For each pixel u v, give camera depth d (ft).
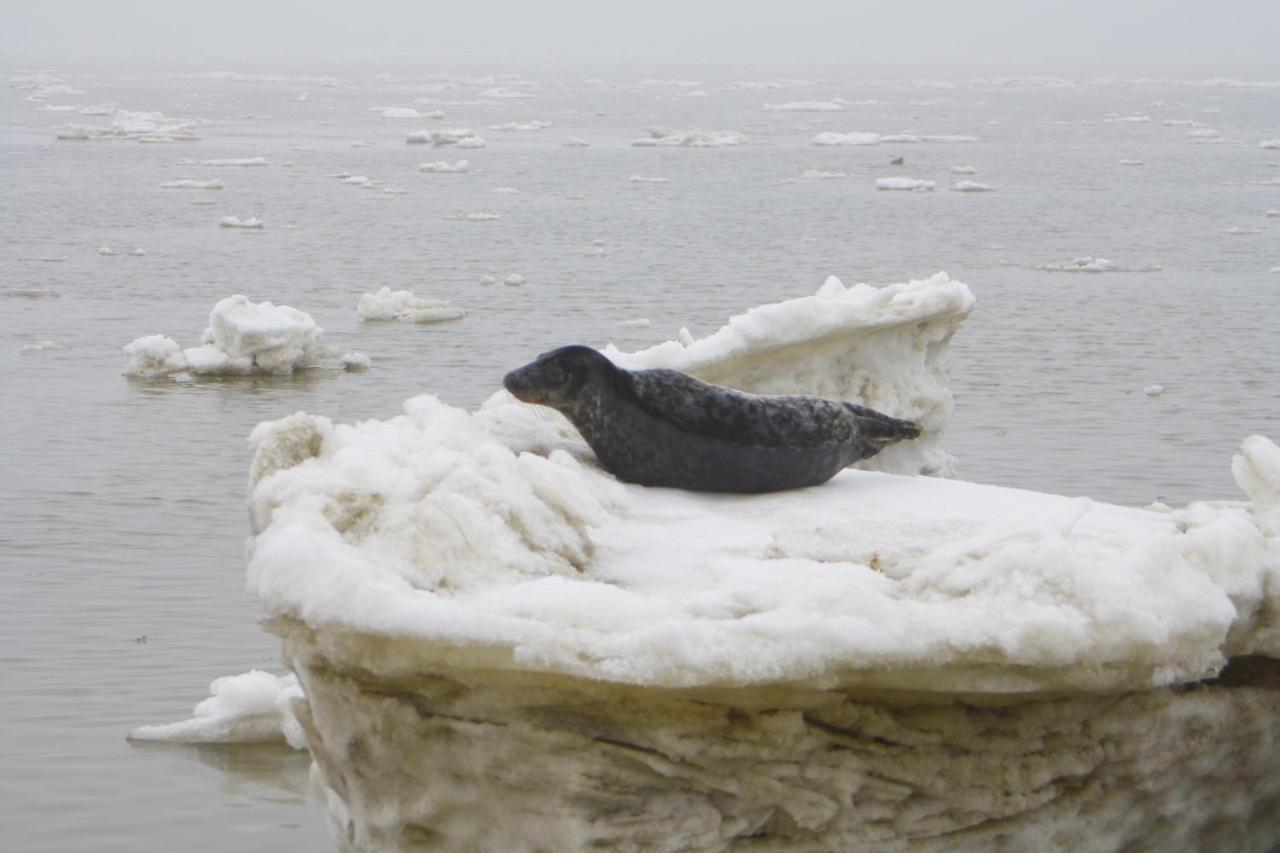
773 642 22.26
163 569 52.21
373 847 24.75
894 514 30.09
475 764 23.53
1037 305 118.21
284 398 85.10
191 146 290.76
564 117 417.90
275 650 44.45
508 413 35.06
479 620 22.27
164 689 41.70
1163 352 97.86
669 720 23.17
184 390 86.07
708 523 29.22
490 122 390.83
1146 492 63.98
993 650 22.86
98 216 176.96
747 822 24.00
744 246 158.30
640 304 120.26
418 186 220.84
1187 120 434.30
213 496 62.54
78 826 34.22
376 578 23.22
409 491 25.91
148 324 110.22
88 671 42.86
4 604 48.21
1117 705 25.02
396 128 358.23
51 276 131.95
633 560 26.61
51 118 370.12
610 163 265.75
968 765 24.64
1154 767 25.68
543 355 31.94
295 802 35.58
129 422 77.51
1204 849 27.07
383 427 29.84
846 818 24.27
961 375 88.84
